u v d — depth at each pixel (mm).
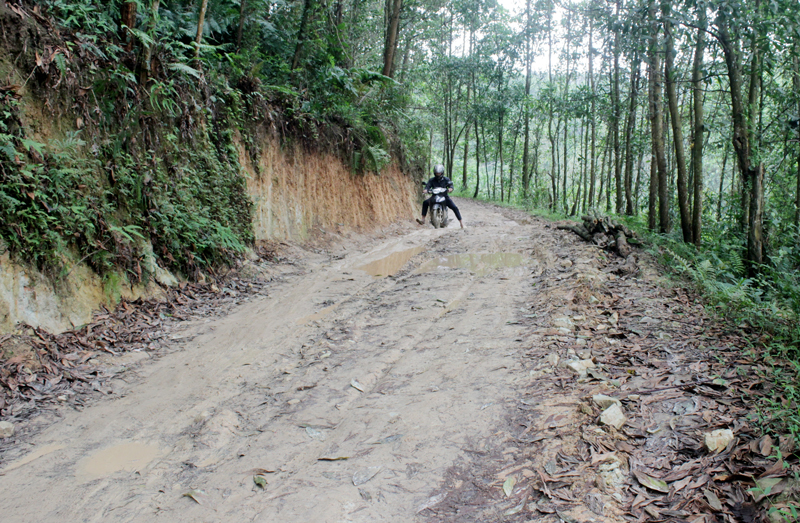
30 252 4906
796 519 2029
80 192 5664
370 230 13508
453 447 3068
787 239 9695
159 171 6934
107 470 3043
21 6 5434
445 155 36344
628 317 5098
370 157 14328
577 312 5352
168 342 5289
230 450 3234
